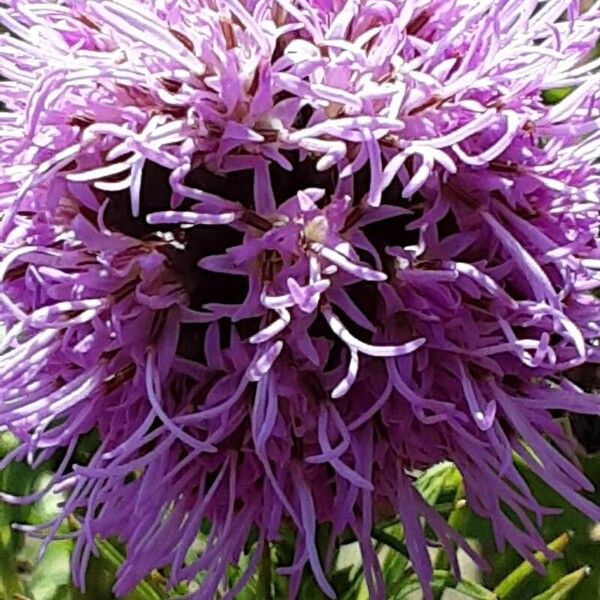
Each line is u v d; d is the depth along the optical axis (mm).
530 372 105
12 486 147
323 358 99
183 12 101
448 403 100
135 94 100
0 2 108
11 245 103
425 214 98
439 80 99
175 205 97
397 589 128
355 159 97
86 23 105
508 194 99
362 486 96
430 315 98
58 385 107
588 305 107
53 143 101
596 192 106
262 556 116
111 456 99
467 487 108
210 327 99
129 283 101
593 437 128
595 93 107
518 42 105
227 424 101
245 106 98
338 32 97
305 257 97
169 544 107
